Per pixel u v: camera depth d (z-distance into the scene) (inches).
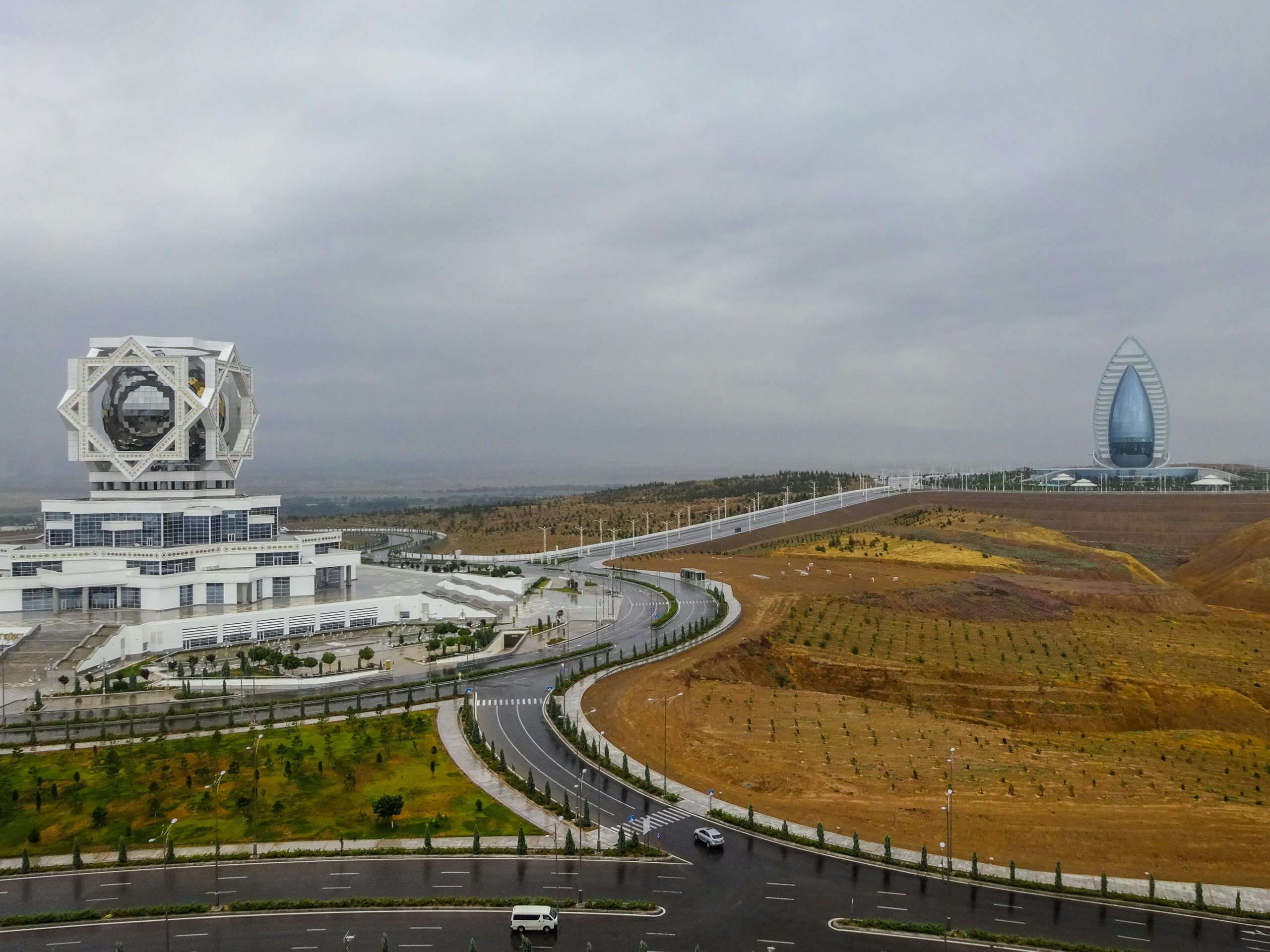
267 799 3676.2
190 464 7273.6
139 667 5585.6
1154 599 7554.1
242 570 6929.1
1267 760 4847.4
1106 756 4598.9
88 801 3646.7
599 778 3973.9
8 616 6294.3
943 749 4446.4
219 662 5748.0
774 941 2723.9
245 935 2751.0
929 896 3002.0
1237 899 2938.0
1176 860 3319.4
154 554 6574.8
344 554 7810.0
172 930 2775.6
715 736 4493.1
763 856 3275.1
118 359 6929.1
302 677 5408.5
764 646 6215.6
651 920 2842.0
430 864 3196.4
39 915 2807.6
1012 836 3462.1
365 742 4271.7
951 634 6653.5
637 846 3297.2
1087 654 6304.1
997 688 5689.0
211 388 7224.4
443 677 5541.3
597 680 5438.0
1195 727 5452.8
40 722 4559.5
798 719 4805.6
